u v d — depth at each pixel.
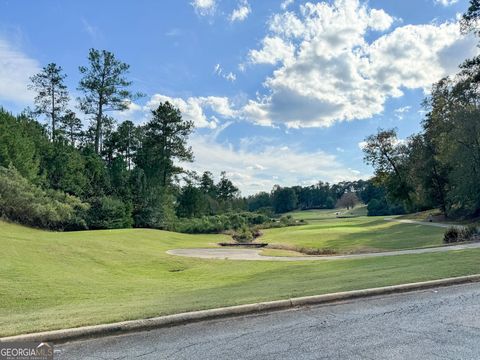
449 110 45.06
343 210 117.56
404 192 57.72
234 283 12.14
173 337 5.05
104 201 42.53
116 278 14.65
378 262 13.63
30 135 42.91
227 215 59.03
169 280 14.59
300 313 6.14
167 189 58.03
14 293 10.05
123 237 30.56
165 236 37.34
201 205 62.25
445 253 14.12
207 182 91.88
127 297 9.37
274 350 4.48
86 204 39.31
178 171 60.00
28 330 5.17
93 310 6.64
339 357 4.21
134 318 5.63
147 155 58.41
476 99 41.22
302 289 7.88
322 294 7.06
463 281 8.24
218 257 22.19
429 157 50.34
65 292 10.62
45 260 15.89
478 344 4.50
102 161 49.97
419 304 6.48
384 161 59.12
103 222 41.34
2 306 8.79
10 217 32.06
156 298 8.43
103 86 51.59
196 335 5.12
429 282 7.95
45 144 43.22
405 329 5.14
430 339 4.71
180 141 57.91
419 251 17.41
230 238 41.09
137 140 62.44
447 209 49.66
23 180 33.41
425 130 51.22
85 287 11.66
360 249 23.58
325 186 136.75
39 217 33.41
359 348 4.47
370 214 93.56
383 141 58.81
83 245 20.70
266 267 17.17
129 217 45.53
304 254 23.94
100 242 22.97
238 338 4.95
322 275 11.10
